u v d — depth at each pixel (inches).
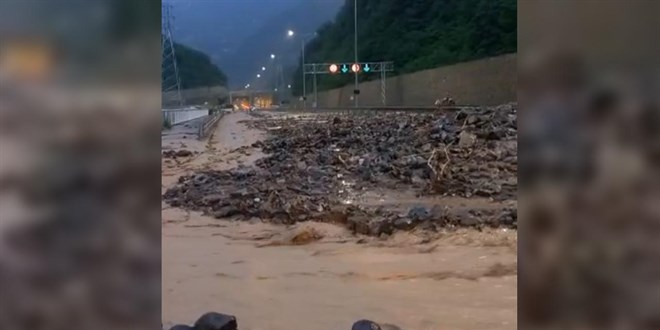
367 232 383.6
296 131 1170.0
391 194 524.7
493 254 314.2
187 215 467.5
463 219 393.7
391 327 194.9
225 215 456.1
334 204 476.1
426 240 354.6
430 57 2395.4
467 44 2139.5
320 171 652.7
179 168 752.3
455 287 255.4
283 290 255.9
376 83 2768.2
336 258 319.6
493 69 1929.1
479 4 2158.0
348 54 3144.7
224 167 749.3
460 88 2114.9
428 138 764.0
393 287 258.1
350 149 813.2
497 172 569.3
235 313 221.1
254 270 294.5
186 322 205.8
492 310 219.9
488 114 780.0
